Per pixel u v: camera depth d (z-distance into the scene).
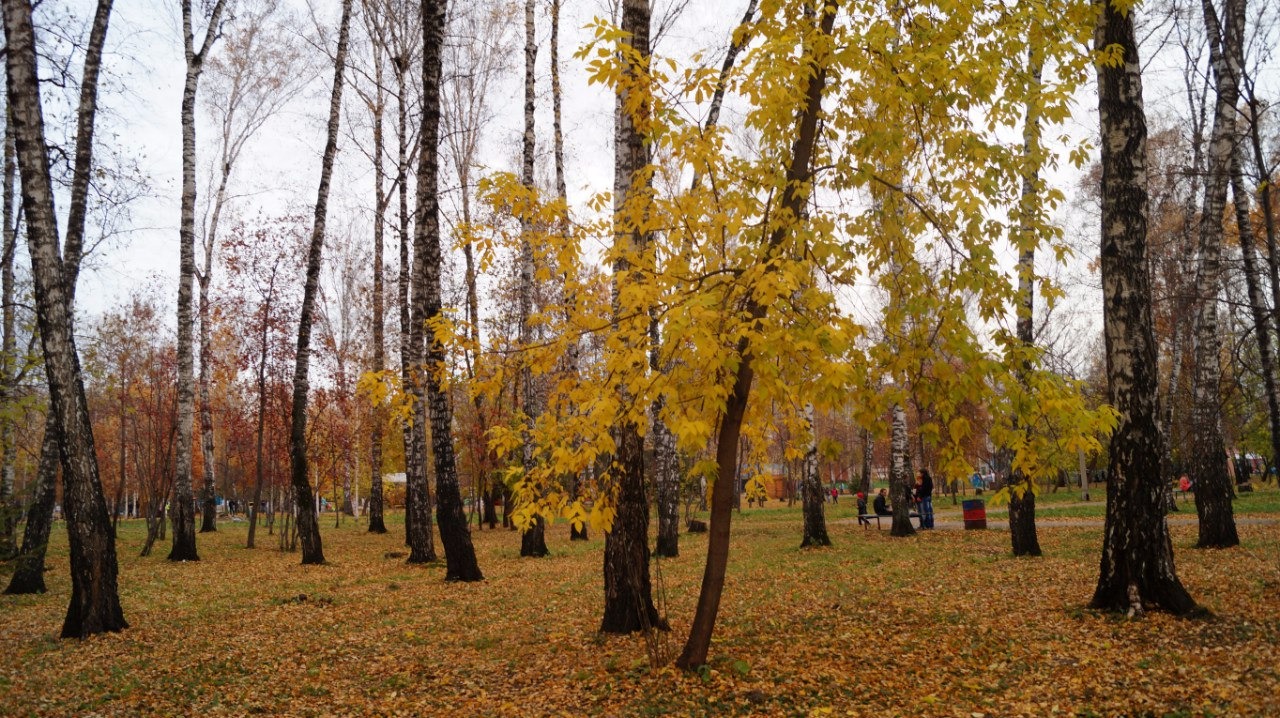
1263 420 21.88
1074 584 9.64
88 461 9.41
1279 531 14.47
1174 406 22.62
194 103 18.53
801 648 7.34
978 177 6.33
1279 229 15.53
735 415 6.43
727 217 6.24
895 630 7.88
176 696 6.78
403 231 20.84
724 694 6.05
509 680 6.94
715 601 6.67
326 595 12.05
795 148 6.66
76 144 13.12
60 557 17.80
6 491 17.33
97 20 13.55
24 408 13.93
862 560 13.97
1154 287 19.78
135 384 26.89
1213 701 5.21
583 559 16.92
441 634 9.00
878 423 6.56
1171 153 20.22
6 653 8.37
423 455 17.08
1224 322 20.52
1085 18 6.82
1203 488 12.99
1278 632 6.61
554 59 19.59
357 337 30.23
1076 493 41.34
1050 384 5.96
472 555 13.81
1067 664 6.31
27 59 9.06
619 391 6.23
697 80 6.21
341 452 29.55
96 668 7.70
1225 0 13.01
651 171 6.57
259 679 7.27
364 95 23.19
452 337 6.70
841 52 5.97
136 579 14.48
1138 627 7.18
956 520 25.88
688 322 4.93
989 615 8.25
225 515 49.88
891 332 6.76
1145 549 7.71
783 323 5.57
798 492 53.53
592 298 6.53
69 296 12.73
